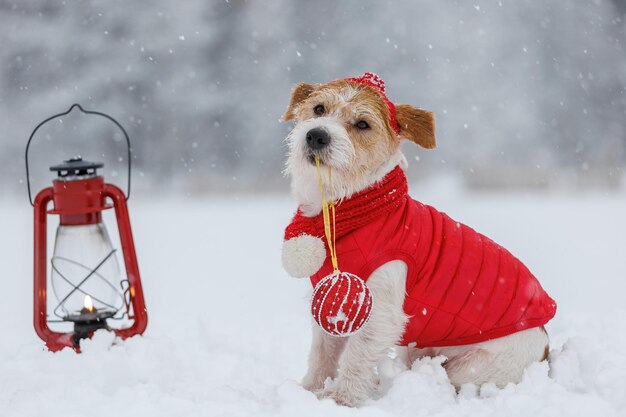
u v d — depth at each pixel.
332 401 4.15
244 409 4.05
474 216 16.92
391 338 4.39
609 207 20.14
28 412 3.97
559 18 34.59
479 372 4.60
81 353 4.91
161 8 34.34
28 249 13.11
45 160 31.84
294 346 5.97
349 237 4.39
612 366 4.52
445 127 31.94
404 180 4.69
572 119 33.91
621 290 8.44
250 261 11.32
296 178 4.62
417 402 4.26
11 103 32.72
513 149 32.34
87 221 5.20
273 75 33.91
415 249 4.41
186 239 14.25
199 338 6.18
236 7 35.38
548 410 4.03
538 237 13.23
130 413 3.91
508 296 4.55
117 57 33.50
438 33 33.28
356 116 4.59
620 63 35.22
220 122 33.34
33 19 33.72
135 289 5.23
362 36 33.81
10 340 6.07
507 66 33.25
